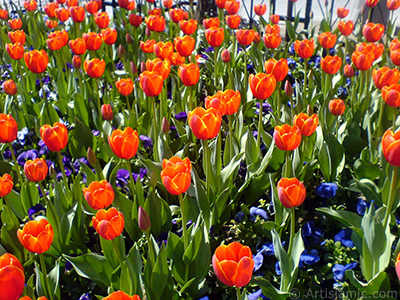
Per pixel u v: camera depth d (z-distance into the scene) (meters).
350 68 1.52
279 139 0.95
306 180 1.28
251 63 2.23
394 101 1.12
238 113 1.57
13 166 1.43
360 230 1.02
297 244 0.95
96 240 1.25
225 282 0.65
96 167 1.18
